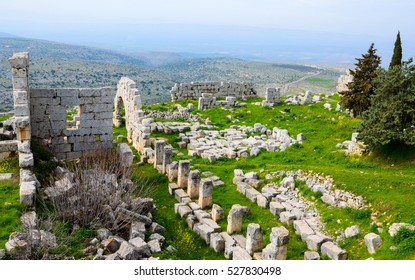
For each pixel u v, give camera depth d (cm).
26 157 2339
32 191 1986
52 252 1678
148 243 1970
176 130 4200
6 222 1825
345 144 3403
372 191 2414
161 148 3158
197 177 2678
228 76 16162
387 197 2300
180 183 2827
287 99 5659
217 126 4506
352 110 4338
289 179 2781
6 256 1611
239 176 2939
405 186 2400
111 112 3195
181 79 14962
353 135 3416
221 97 6041
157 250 1938
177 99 5897
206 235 2195
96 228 1964
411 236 1908
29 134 2575
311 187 2667
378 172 2789
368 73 4100
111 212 2059
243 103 5522
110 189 2253
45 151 2783
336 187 2566
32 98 2984
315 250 2056
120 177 2809
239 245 2119
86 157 2984
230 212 2241
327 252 2002
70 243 1791
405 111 2870
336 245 2036
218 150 3597
